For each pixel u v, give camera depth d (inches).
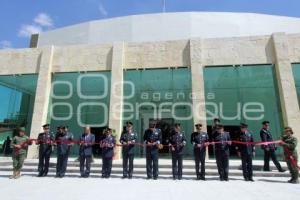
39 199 229.0
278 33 558.3
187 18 790.5
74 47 622.2
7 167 437.1
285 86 526.9
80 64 611.2
